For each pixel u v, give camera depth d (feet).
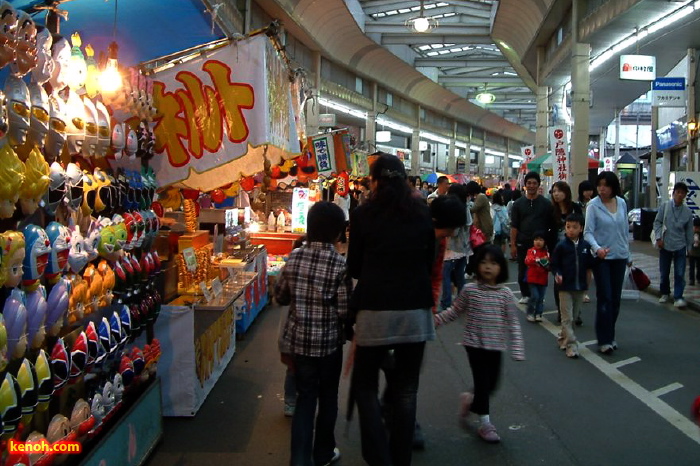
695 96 60.49
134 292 13.21
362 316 11.46
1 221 9.42
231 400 17.51
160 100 15.66
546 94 87.40
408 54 118.01
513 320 14.99
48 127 9.31
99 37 16.29
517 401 17.56
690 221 31.78
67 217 10.72
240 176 19.61
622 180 91.20
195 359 16.39
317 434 13.09
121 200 12.59
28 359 9.68
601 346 22.70
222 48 15.47
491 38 94.22
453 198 13.64
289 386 15.97
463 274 28.76
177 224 20.11
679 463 13.61
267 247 37.65
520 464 13.56
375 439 11.34
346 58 97.96
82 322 11.60
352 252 11.88
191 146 15.65
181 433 15.08
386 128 149.89
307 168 38.34
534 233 29.81
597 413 16.66
